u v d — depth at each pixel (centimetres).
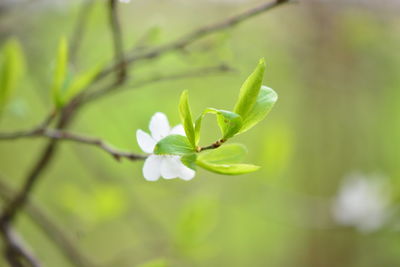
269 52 141
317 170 180
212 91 147
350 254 168
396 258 157
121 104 125
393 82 153
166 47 72
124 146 125
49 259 153
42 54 112
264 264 193
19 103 77
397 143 179
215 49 84
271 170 110
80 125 134
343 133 179
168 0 121
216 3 125
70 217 111
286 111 186
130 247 153
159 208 154
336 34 144
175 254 96
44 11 110
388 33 138
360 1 128
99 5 102
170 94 128
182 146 53
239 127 53
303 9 141
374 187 126
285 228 192
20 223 157
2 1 99
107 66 81
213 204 96
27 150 156
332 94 178
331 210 130
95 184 126
